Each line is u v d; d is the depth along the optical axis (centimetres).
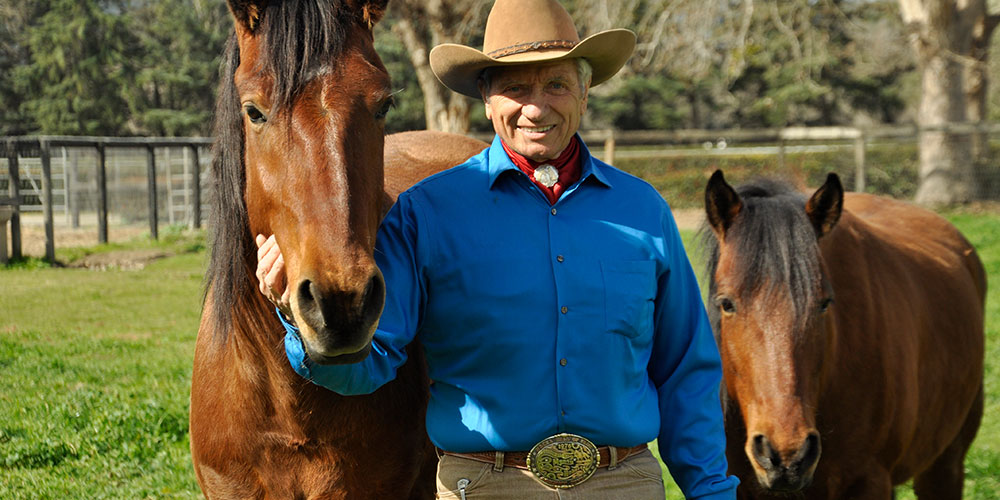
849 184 1944
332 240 174
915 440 358
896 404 321
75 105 3278
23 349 698
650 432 217
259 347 226
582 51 214
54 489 411
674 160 2048
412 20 1694
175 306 934
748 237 290
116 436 479
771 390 274
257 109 191
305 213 179
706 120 3972
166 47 3594
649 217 222
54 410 510
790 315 278
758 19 1908
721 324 306
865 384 312
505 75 215
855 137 1778
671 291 226
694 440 221
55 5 3319
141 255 1365
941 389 374
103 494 409
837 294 316
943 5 1911
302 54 189
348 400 230
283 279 192
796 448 268
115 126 3422
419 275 212
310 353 178
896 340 329
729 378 302
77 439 469
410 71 2936
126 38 3403
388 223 215
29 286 1046
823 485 315
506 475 211
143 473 438
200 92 3447
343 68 191
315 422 229
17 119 3478
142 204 2114
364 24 205
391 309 203
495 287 208
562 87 214
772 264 283
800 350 277
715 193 299
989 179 1902
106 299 970
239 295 223
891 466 331
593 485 210
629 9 1766
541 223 214
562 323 207
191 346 732
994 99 3034
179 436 491
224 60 218
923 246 412
